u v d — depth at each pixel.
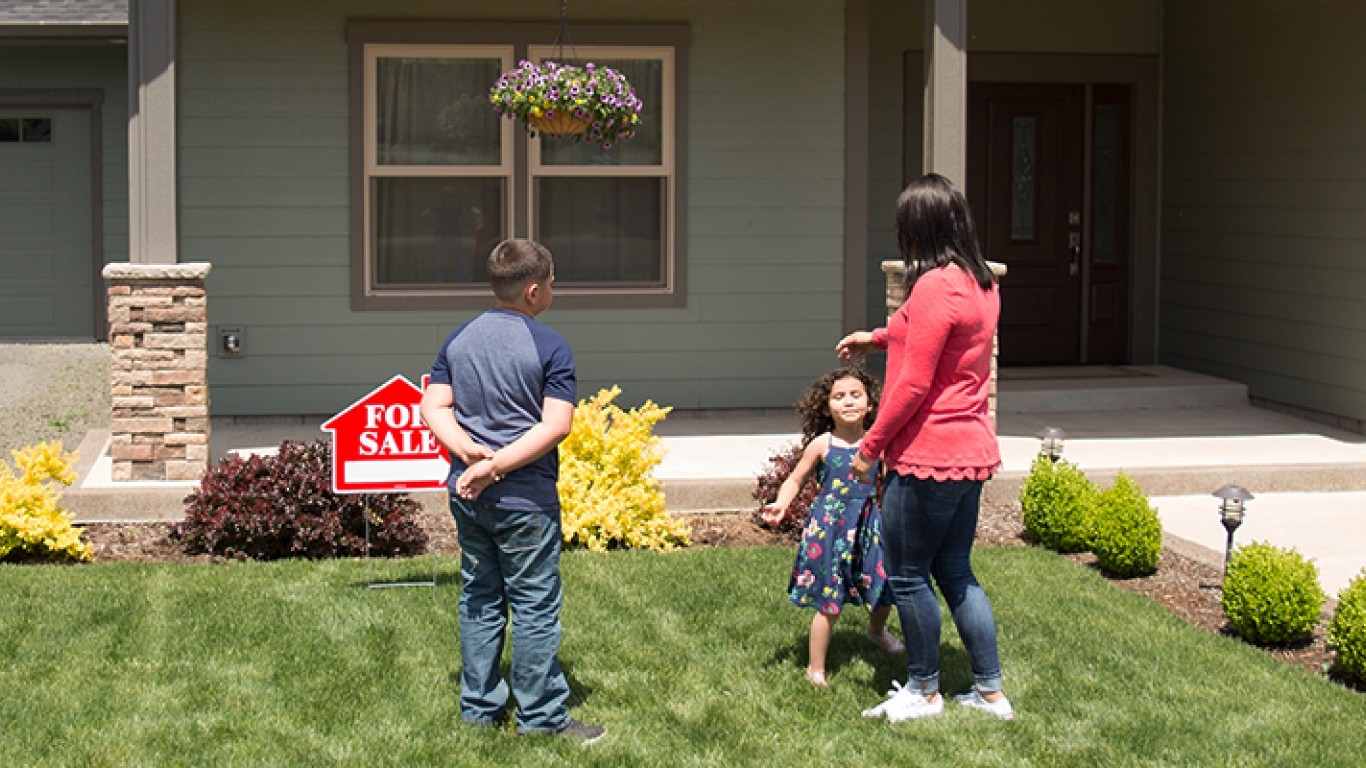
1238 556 5.89
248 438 9.70
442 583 6.37
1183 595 6.52
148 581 6.36
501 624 4.80
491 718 4.80
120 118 14.85
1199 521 7.97
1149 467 8.72
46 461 6.99
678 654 5.50
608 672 5.31
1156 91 12.38
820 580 5.17
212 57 10.12
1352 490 8.78
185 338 7.98
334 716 4.83
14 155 14.92
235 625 5.74
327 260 10.30
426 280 10.47
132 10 8.05
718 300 10.69
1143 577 6.79
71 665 5.28
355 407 6.26
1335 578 6.88
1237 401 11.41
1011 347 12.39
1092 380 11.60
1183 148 12.20
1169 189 12.40
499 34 10.26
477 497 4.61
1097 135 12.41
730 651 5.55
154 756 4.48
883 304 11.88
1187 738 4.77
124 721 4.75
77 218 15.02
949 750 4.66
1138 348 12.58
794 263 10.73
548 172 10.45
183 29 10.08
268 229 10.23
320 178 10.25
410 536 7.02
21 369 13.54
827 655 5.54
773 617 5.96
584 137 9.70
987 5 12.02
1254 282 11.32
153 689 5.05
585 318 10.58
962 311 4.74
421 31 10.19
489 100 10.38
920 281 4.79
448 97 10.34
